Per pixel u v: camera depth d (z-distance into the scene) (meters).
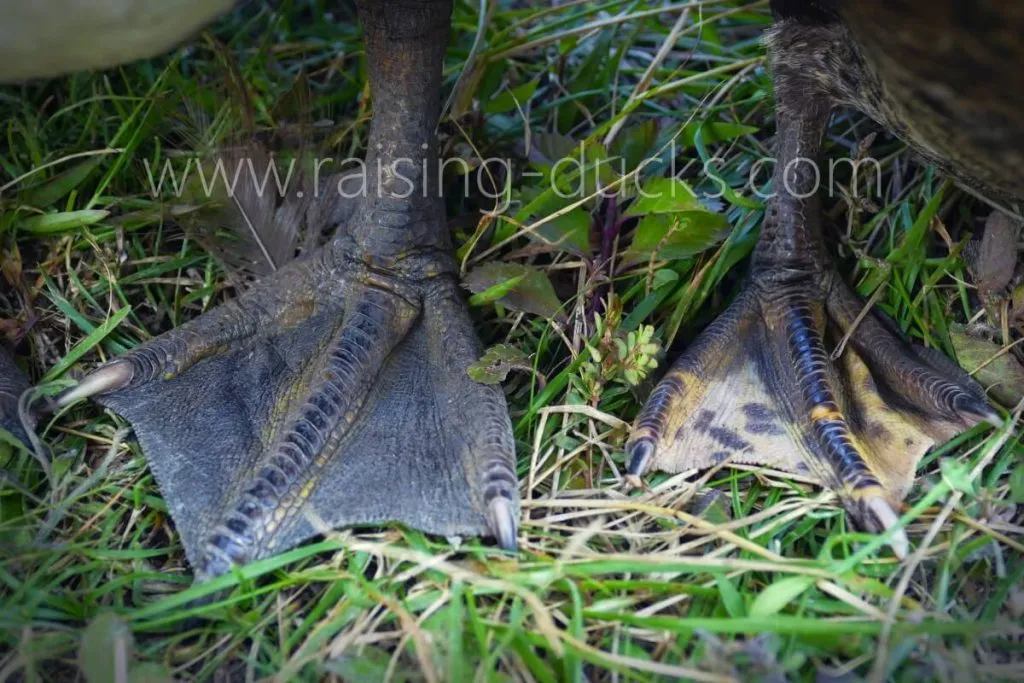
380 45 0.31
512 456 0.30
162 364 0.31
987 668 0.26
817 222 0.34
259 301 0.33
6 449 0.30
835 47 0.30
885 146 0.37
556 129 0.38
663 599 0.28
